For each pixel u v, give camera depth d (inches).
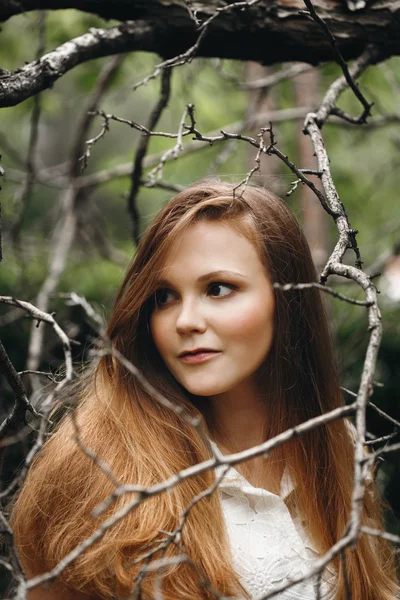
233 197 47.8
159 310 51.8
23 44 108.5
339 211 46.3
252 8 59.4
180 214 52.6
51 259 102.9
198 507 50.6
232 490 52.7
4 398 87.7
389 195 127.9
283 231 54.7
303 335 56.7
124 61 97.9
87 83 102.3
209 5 59.1
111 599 50.1
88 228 106.8
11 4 53.7
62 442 52.9
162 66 54.9
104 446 52.2
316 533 54.3
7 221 114.5
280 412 55.6
